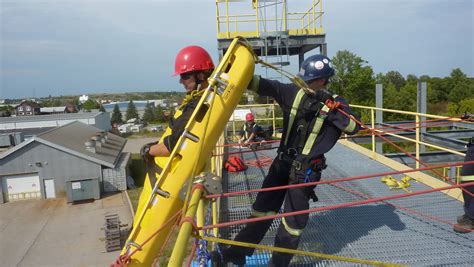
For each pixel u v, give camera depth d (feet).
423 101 41.96
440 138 34.68
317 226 14.57
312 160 10.54
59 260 58.54
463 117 16.19
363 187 19.03
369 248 12.74
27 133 175.73
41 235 69.10
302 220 10.58
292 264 11.94
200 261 10.68
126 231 67.15
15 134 139.54
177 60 9.45
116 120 314.55
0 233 71.10
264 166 24.70
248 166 24.93
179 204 8.66
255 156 28.30
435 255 12.13
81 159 93.45
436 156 32.04
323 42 35.81
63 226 73.26
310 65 10.71
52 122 187.83
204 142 8.54
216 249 12.33
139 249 8.66
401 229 14.08
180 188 8.55
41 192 92.94
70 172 93.50
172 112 10.34
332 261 12.07
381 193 18.13
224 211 16.33
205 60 9.34
